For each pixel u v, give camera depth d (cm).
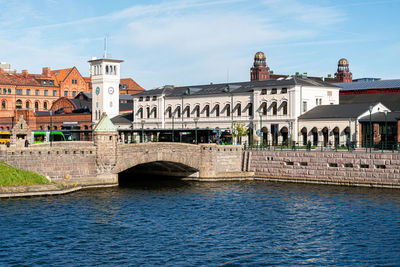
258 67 17588
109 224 5316
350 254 4356
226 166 8631
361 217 5559
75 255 4306
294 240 4759
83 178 7388
